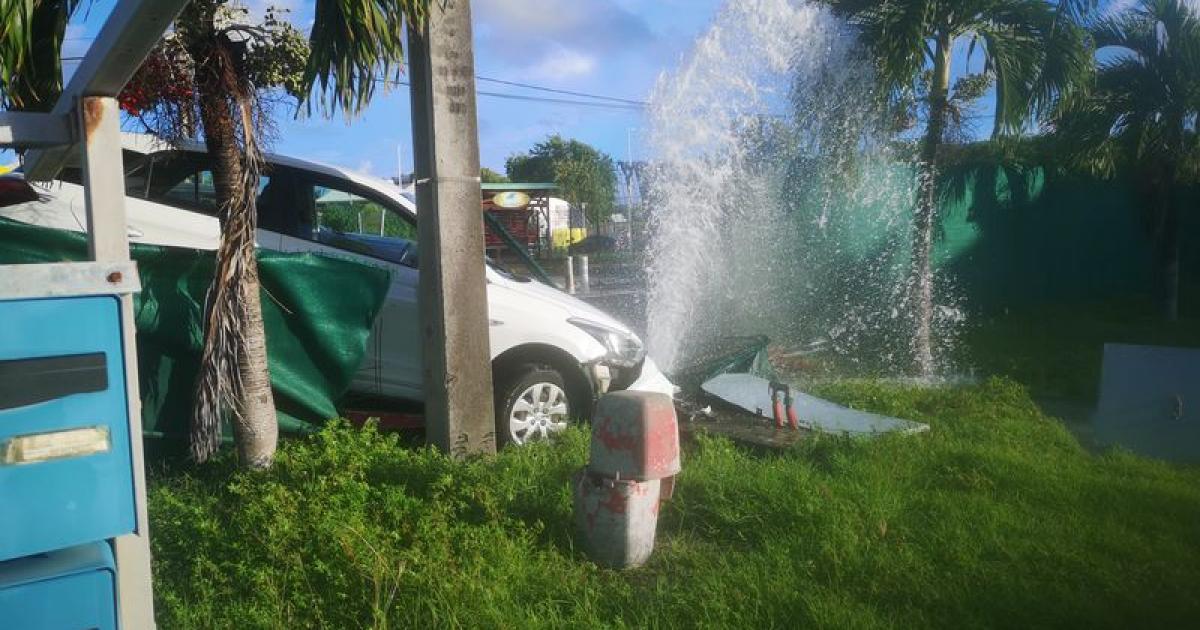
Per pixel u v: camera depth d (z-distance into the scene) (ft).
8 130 11.03
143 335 18.28
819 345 40.60
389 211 24.04
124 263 7.99
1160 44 49.90
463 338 20.25
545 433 23.07
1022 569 15.42
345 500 15.62
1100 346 44.37
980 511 18.19
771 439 22.27
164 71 16.43
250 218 17.37
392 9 16.24
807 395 27.71
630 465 15.24
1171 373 24.79
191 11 16.15
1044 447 24.25
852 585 14.58
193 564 13.76
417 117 20.31
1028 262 58.85
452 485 16.78
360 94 16.84
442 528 14.89
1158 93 50.08
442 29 19.70
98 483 7.97
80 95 10.89
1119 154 52.85
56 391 7.75
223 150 17.08
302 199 23.82
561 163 147.54
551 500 17.17
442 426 20.27
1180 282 63.31
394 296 22.82
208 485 17.66
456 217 20.08
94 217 10.93
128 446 8.11
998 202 56.95
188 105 16.84
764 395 26.08
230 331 17.25
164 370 18.52
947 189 54.80
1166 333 49.14
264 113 17.95
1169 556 16.33
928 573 15.02
